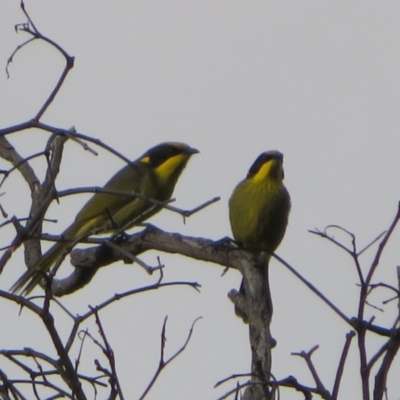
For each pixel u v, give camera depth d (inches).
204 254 458.3
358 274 265.7
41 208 311.3
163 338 297.3
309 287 272.7
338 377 258.1
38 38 330.0
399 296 262.7
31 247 532.4
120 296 299.1
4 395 281.7
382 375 258.7
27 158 308.3
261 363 325.7
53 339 292.4
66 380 291.1
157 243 487.8
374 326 280.7
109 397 281.6
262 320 386.6
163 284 304.0
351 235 273.7
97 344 291.6
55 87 319.3
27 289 441.1
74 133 308.5
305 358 266.1
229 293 416.8
